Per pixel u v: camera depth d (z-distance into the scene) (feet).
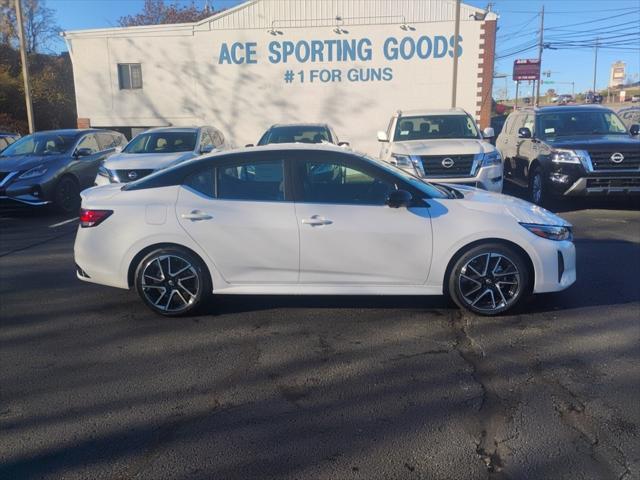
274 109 72.08
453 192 17.39
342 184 16.05
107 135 42.63
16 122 98.32
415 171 29.53
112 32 73.41
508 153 41.27
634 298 17.56
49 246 26.86
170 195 16.26
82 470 9.47
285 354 14.01
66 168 35.94
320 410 11.31
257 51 70.95
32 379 12.91
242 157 16.29
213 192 16.26
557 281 16.02
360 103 70.54
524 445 9.95
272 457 9.74
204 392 12.17
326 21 69.05
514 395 11.75
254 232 15.80
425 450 9.86
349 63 69.67
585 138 33.30
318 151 16.20
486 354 13.78
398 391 12.04
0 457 9.89
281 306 17.38
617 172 30.99
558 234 16.03
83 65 75.00
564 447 9.86
